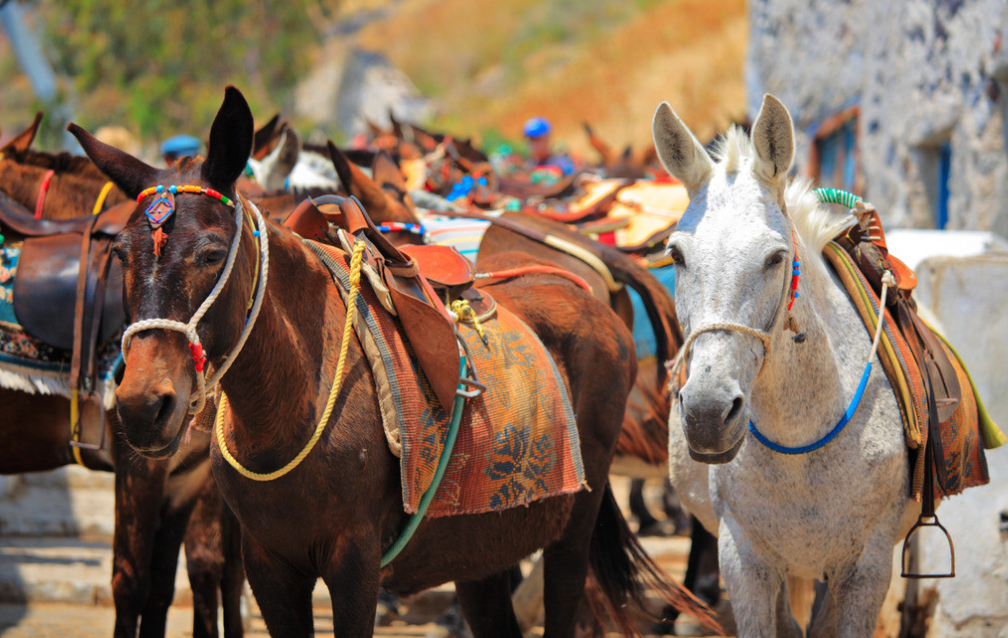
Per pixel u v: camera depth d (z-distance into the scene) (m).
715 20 47.78
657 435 8.60
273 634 5.29
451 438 5.38
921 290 8.48
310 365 4.97
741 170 5.19
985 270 8.18
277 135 12.18
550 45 57.56
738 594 5.81
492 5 66.00
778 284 5.02
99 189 8.61
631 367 7.27
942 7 14.24
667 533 12.70
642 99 42.25
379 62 47.88
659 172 16.45
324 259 5.31
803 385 5.48
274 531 5.03
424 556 5.62
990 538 7.89
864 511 5.64
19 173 8.40
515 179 15.88
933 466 5.83
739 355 4.87
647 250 9.78
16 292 7.33
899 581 8.44
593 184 12.14
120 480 7.12
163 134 37.12
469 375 5.60
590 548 7.11
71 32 38.56
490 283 7.04
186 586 10.08
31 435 7.59
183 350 4.18
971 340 8.18
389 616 9.89
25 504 12.79
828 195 6.49
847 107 18.98
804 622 7.52
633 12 56.53
